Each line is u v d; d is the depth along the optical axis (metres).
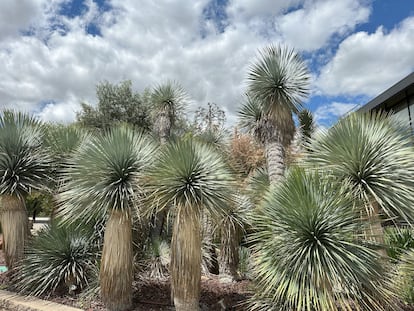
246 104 7.10
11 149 5.71
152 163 4.60
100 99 16.62
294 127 6.68
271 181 5.82
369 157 4.05
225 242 6.05
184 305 4.20
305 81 6.51
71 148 6.20
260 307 4.03
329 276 3.51
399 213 3.99
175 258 4.27
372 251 3.75
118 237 4.61
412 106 10.33
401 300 3.92
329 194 3.88
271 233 3.97
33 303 4.95
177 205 4.20
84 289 5.32
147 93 16.59
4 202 5.93
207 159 4.43
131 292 4.77
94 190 4.50
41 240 5.72
